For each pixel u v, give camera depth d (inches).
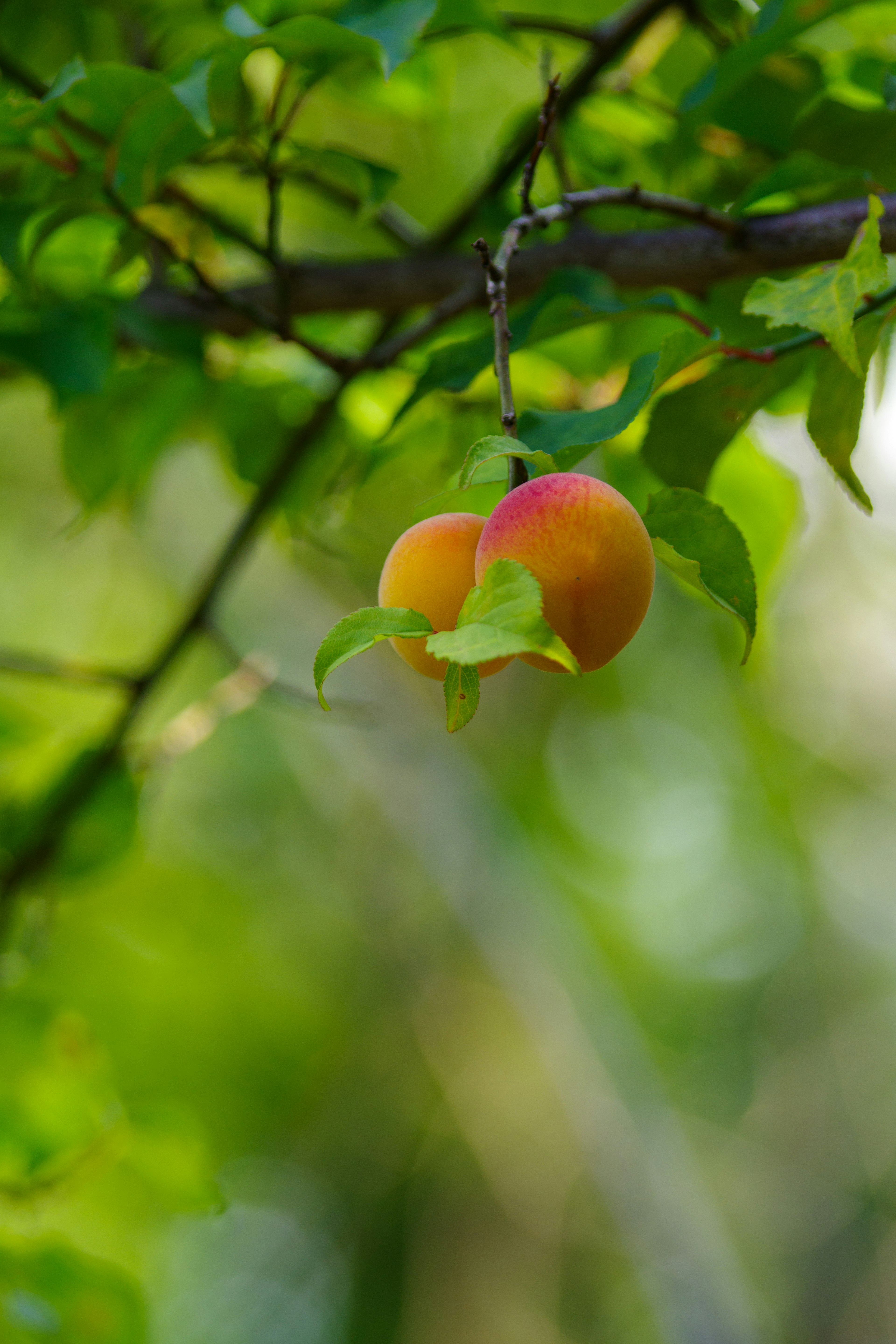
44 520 296.2
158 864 319.0
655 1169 282.4
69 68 67.4
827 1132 424.5
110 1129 110.1
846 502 346.0
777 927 470.9
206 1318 441.4
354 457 109.7
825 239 77.3
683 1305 264.2
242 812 365.4
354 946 395.9
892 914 448.5
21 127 72.5
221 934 334.3
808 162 73.5
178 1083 300.8
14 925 117.6
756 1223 407.8
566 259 87.8
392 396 116.0
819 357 67.1
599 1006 301.3
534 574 42.3
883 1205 401.7
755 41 77.0
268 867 373.1
